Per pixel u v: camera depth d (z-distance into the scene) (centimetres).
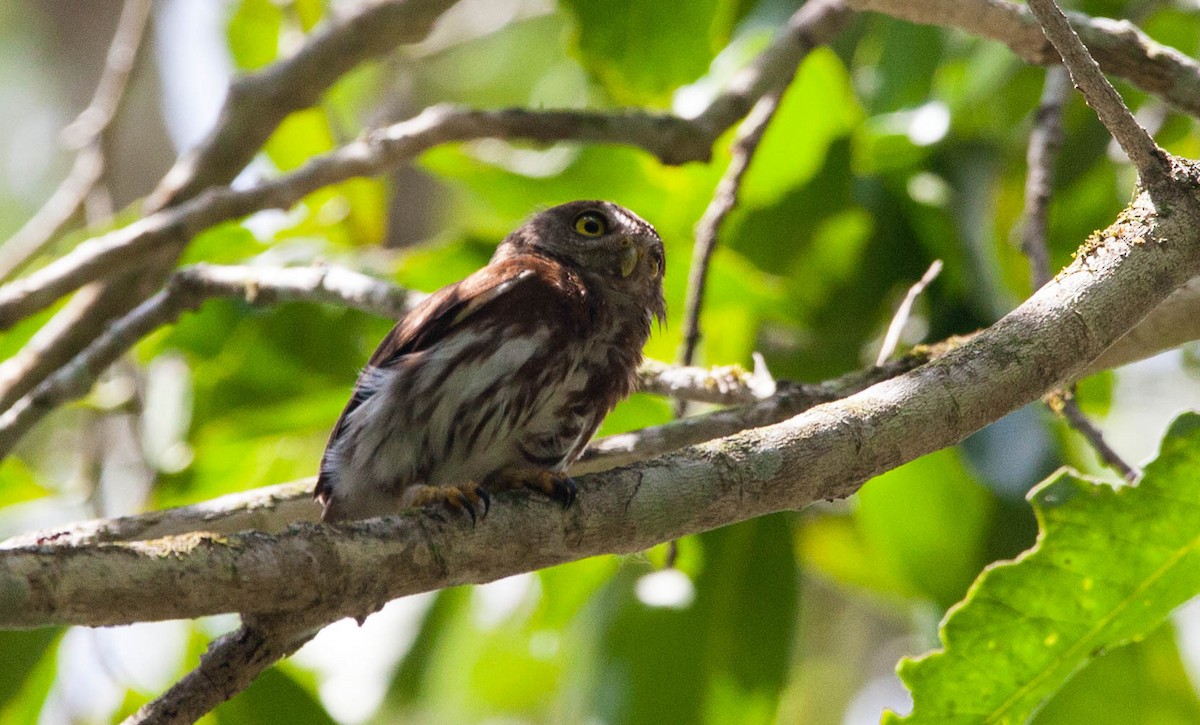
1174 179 654
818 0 1095
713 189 1247
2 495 1133
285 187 1045
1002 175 1307
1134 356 854
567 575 1182
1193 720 1059
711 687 1157
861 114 1279
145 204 1227
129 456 1259
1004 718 718
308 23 1438
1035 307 646
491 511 602
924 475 1150
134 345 1060
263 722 1056
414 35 1242
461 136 1045
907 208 1220
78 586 488
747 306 1191
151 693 1037
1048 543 688
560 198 1265
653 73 1199
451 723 1634
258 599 530
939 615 1137
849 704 1861
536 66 1992
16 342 1280
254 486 1280
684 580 1168
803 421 632
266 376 1231
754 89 1060
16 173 2395
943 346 860
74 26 2294
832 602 1889
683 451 631
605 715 1152
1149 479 671
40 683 1041
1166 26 1333
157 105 2091
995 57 1177
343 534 561
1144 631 707
